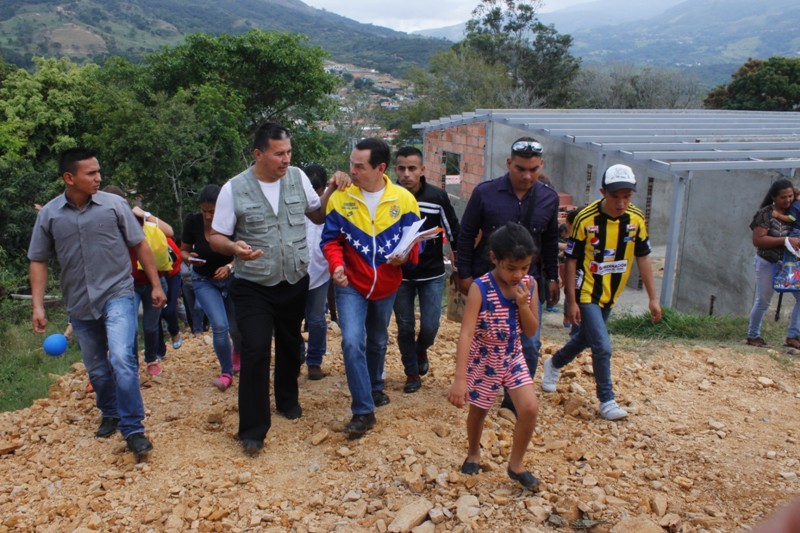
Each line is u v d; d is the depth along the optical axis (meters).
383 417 4.73
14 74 22.55
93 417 5.02
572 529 3.41
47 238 4.25
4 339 9.54
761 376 5.82
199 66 22.84
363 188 4.37
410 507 3.54
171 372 6.05
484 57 49.44
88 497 3.79
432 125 20.73
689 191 12.08
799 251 6.40
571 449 4.35
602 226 4.64
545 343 7.00
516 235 3.49
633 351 6.52
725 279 11.30
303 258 4.41
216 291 5.47
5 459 4.40
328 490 3.86
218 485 3.86
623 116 17.47
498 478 3.91
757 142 12.27
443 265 5.22
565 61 49.75
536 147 4.28
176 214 18.39
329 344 6.71
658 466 4.17
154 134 17.08
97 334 4.48
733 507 3.67
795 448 4.38
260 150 4.13
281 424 4.71
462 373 3.62
